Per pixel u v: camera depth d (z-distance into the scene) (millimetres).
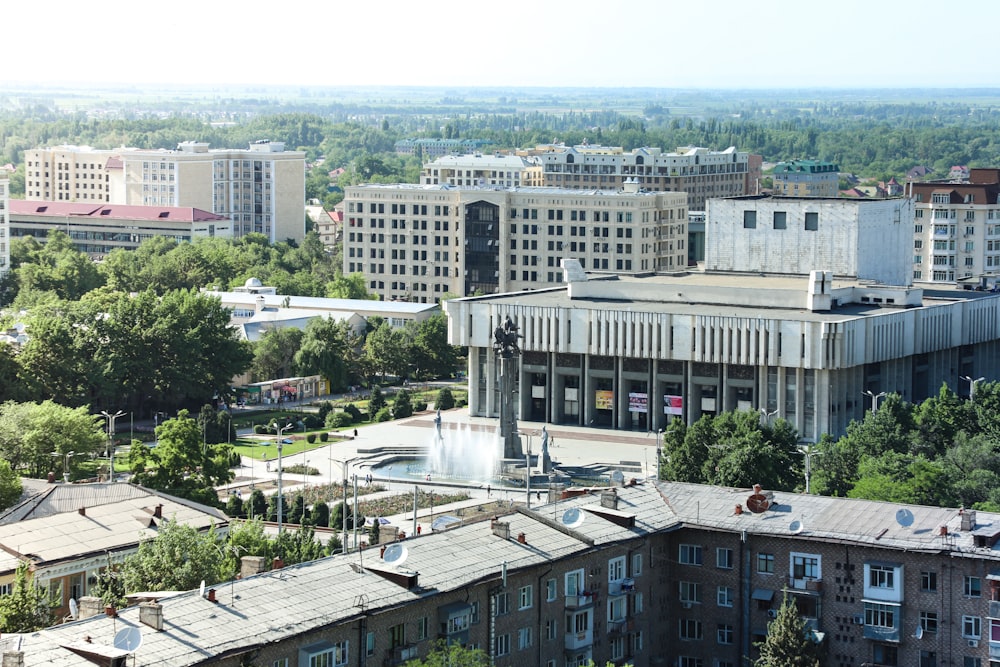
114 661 181500
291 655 195875
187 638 191125
